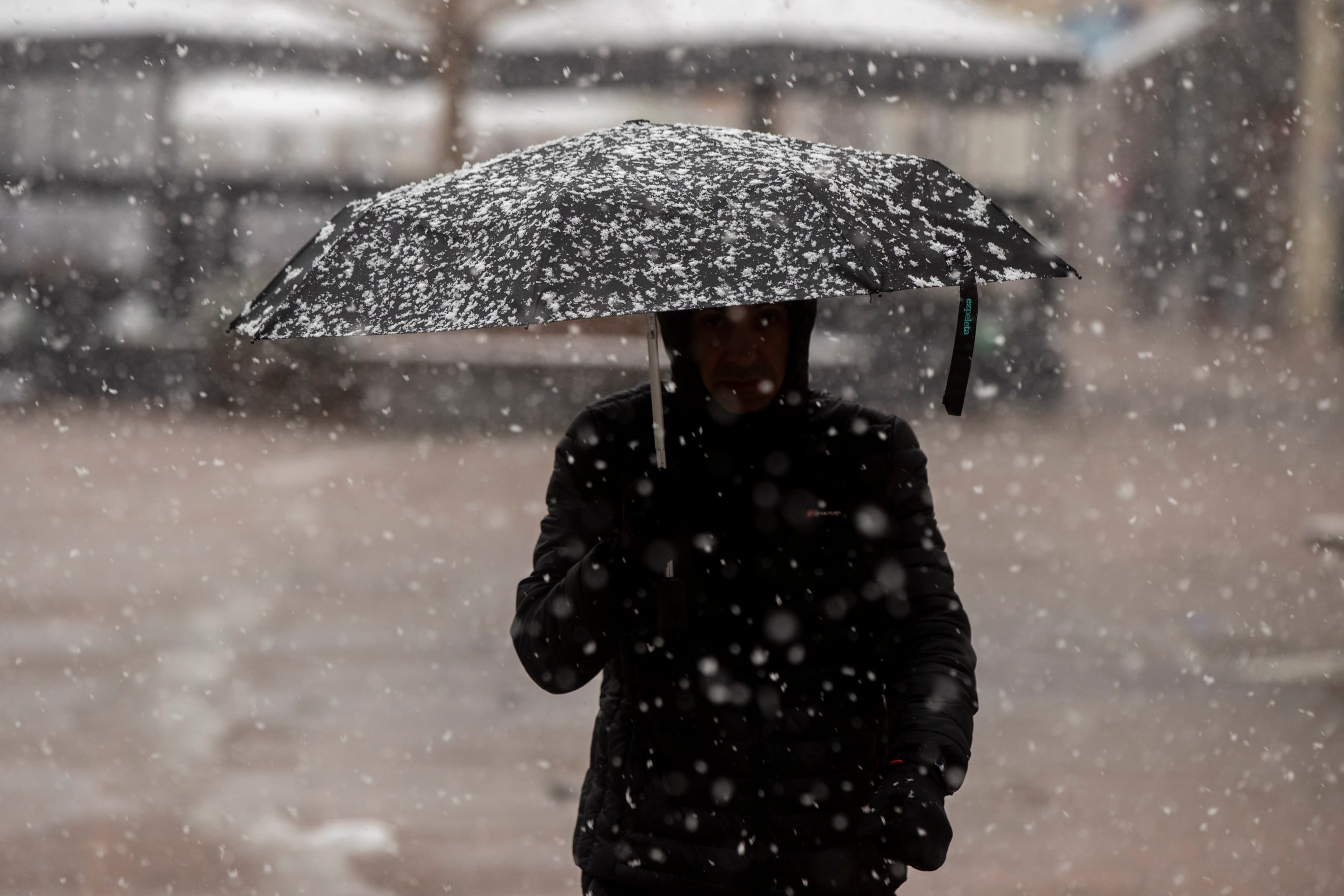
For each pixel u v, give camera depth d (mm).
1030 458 34969
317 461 37000
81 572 22062
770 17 48375
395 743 13648
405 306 4738
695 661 5273
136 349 51719
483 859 10867
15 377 52469
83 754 13336
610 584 4969
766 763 5227
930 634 5387
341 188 55594
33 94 56156
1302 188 77438
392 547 24156
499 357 46156
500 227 4762
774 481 5375
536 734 13930
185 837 11289
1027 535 24672
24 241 55844
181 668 16422
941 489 30281
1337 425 41062
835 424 5477
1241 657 16484
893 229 4945
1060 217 52406
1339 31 75562
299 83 55344
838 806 5266
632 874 5305
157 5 53906
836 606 5355
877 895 5348
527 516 27703
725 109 52375
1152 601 19484
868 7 49031
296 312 4969
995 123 51719
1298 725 13930
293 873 10602
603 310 4441
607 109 52438
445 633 18078
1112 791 12211
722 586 5312
